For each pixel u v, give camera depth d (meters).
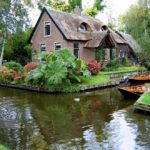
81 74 26.23
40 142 11.99
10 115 16.47
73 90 23.83
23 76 26.39
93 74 29.14
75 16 38.06
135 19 56.22
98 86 25.56
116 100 20.50
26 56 39.44
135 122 14.72
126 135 12.80
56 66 24.19
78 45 35.62
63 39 34.28
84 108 18.25
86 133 13.18
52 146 11.53
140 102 16.62
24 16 38.16
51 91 23.52
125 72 33.62
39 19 36.50
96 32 36.78
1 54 36.44
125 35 48.50
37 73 24.48
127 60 42.25
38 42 37.06
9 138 12.47
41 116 16.31
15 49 39.31
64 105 19.19
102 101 20.27
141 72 37.34
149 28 53.38
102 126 14.22
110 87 26.56
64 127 14.16
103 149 11.25
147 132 13.12
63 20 35.69
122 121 14.99
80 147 11.45
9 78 27.42
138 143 11.82
